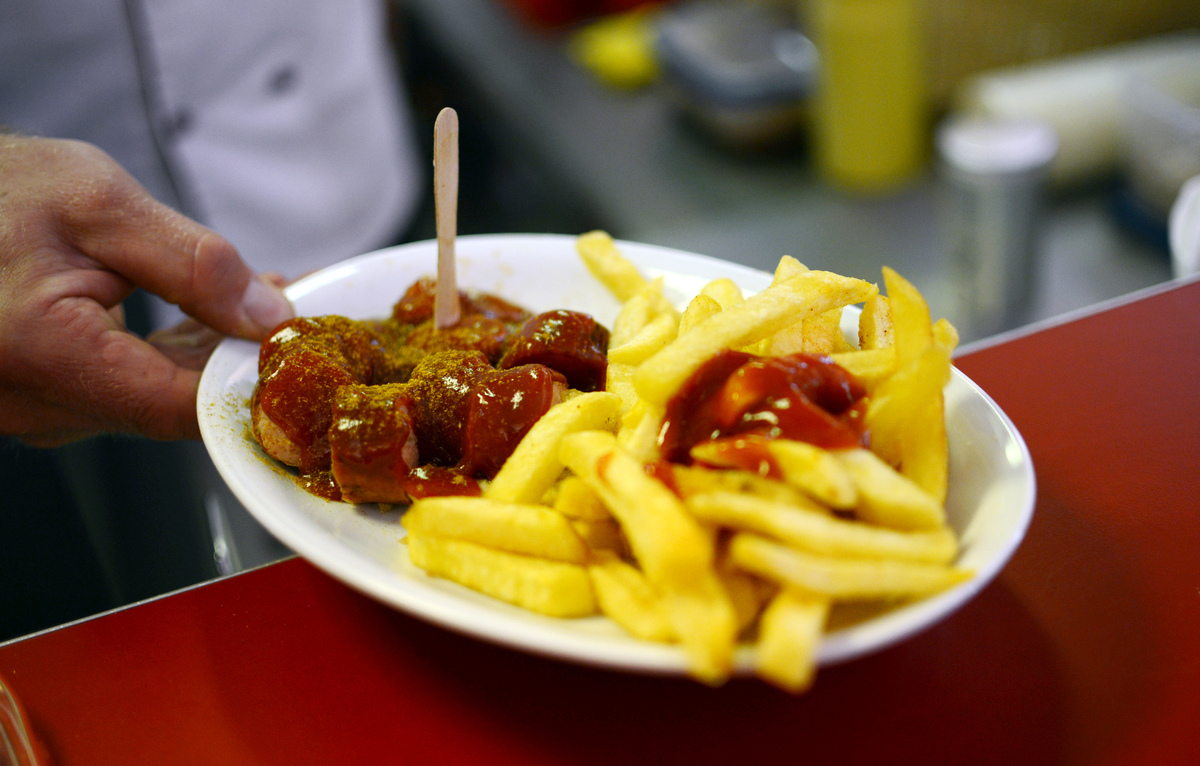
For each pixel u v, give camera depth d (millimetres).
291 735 373
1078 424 442
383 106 805
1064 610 390
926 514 360
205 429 418
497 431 417
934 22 916
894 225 833
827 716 372
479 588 376
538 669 385
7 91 625
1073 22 941
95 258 463
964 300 741
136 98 665
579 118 1034
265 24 700
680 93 988
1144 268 736
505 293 503
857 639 347
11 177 462
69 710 379
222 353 454
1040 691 374
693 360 384
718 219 856
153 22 657
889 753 365
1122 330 479
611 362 433
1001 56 965
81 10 629
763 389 376
